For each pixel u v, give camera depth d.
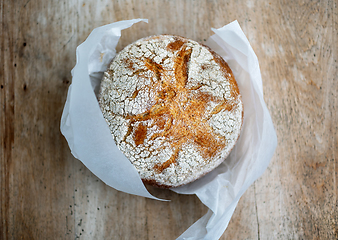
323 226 0.65
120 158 0.51
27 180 0.60
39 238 0.59
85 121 0.51
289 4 0.65
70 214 0.59
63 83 0.60
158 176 0.54
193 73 0.54
